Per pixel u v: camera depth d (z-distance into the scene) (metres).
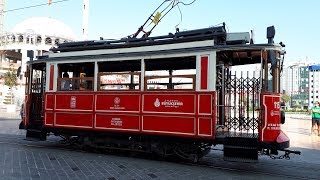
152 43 9.76
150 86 9.62
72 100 10.73
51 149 11.12
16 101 47.00
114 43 10.59
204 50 8.82
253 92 8.67
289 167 9.13
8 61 63.25
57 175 7.35
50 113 11.14
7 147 11.17
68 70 11.48
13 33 58.69
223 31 8.98
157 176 7.55
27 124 11.80
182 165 8.97
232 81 9.20
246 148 8.23
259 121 8.24
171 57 9.25
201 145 9.23
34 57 12.66
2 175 7.17
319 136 17.42
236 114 9.09
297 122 30.52
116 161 9.23
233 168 8.81
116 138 10.24
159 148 9.59
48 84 11.28
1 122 21.92
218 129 9.05
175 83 9.36
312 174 8.30
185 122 8.92
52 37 58.62
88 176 7.33
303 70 119.56
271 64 8.26
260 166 9.20
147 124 9.45
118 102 9.91
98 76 10.34
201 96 8.77
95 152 10.76
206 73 8.77
